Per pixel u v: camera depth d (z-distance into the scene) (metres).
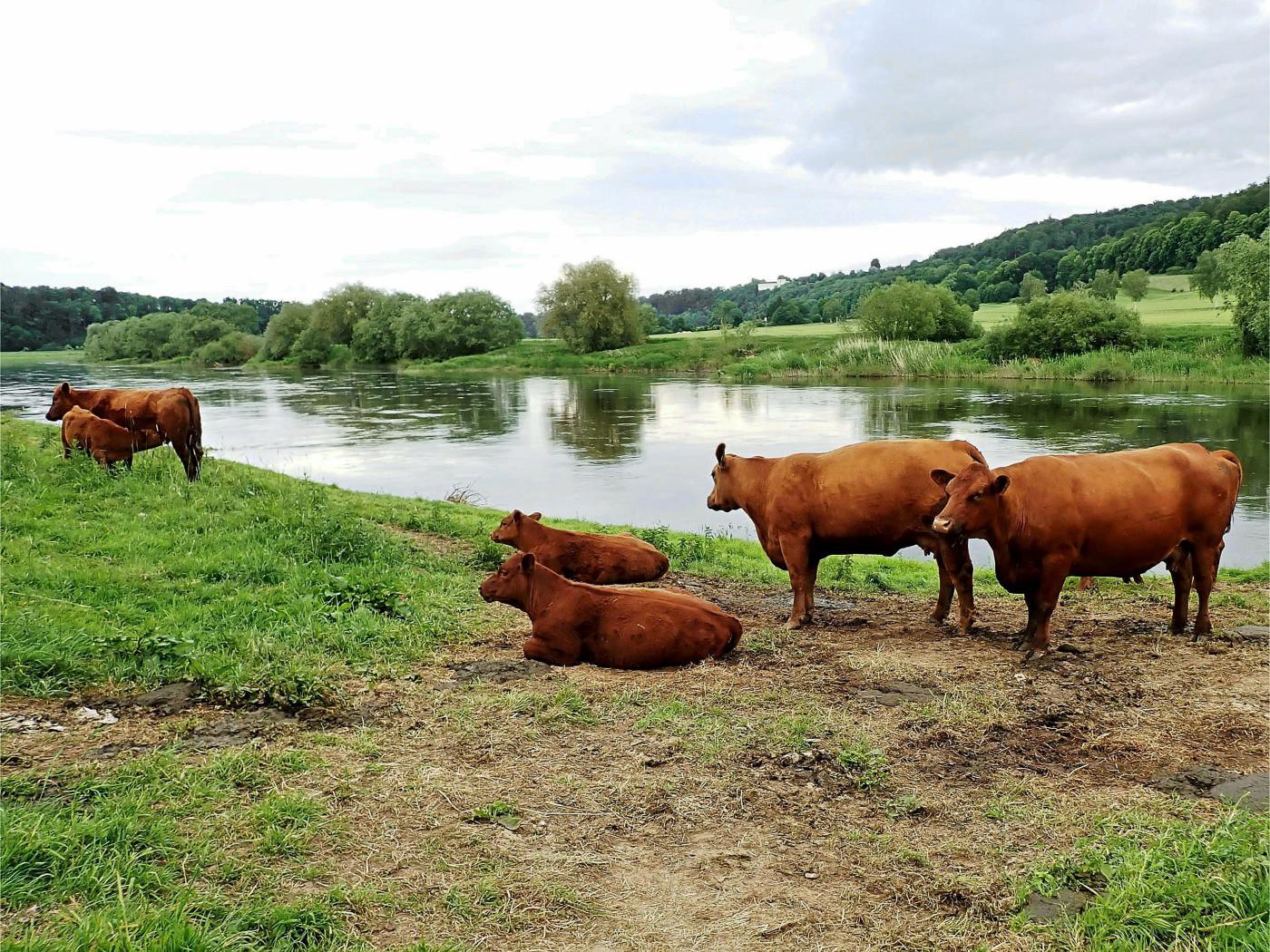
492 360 85.06
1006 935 4.07
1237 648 8.14
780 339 82.12
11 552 9.48
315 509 12.67
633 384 60.19
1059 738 6.13
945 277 165.38
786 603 10.39
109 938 3.67
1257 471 23.84
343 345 99.06
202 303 141.38
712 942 4.04
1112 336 57.31
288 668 6.80
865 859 4.69
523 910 4.21
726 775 5.56
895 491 8.67
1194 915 4.04
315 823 4.82
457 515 15.77
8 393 54.50
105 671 6.66
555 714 6.37
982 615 9.70
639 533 14.26
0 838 4.24
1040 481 7.85
